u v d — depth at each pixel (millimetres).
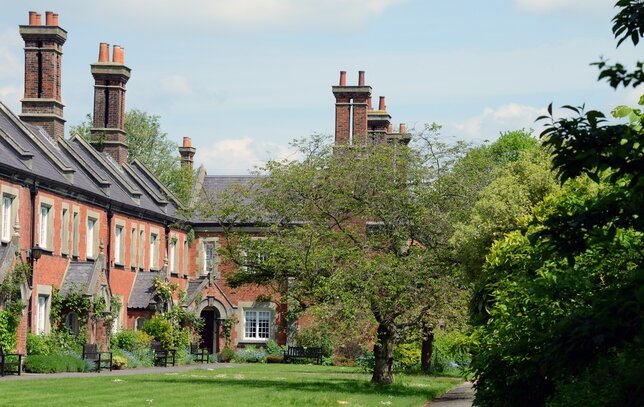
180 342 58219
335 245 37844
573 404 11828
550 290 13172
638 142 9734
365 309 35094
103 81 63375
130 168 63906
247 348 64250
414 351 55844
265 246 38406
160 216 62906
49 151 50312
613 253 12781
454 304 35156
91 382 36031
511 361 15180
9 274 42156
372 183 38156
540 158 30094
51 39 54406
